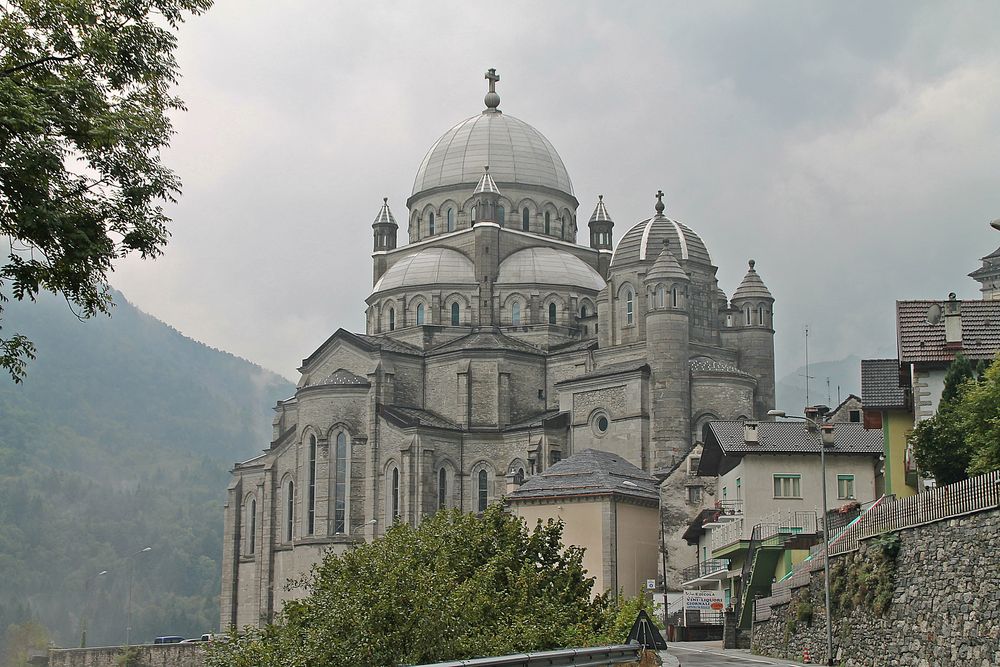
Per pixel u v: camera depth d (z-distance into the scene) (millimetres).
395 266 158875
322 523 141750
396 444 139750
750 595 77000
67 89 31062
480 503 140125
